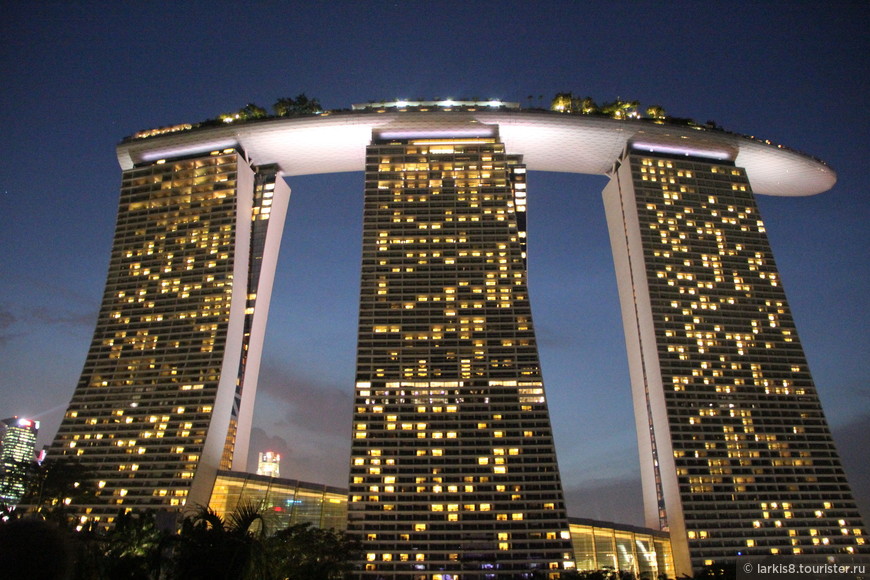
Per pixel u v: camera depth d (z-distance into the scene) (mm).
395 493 186875
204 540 41906
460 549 179500
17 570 9312
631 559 194875
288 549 71750
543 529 181500
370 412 198000
